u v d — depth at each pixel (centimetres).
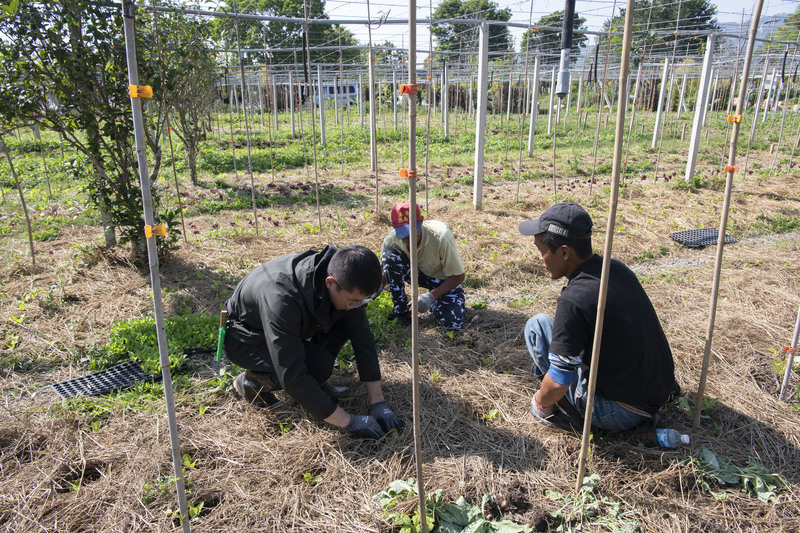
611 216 209
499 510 249
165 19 565
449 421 313
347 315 305
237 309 298
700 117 962
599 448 285
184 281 526
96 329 432
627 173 1174
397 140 1819
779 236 710
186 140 1003
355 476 270
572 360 253
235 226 726
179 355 379
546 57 1933
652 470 271
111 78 512
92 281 524
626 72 190
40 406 327
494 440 297
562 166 1257
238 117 2692
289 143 1742
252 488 262
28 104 482
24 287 506
